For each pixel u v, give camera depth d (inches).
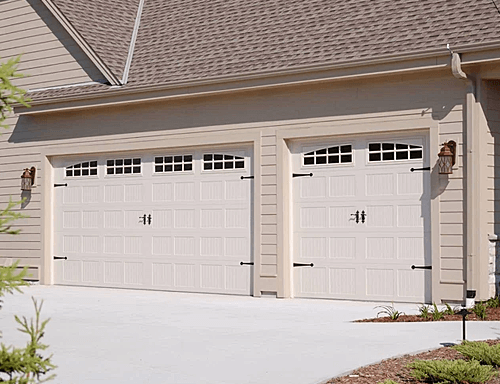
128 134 605.3
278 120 533.6
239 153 557.3
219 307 475.8
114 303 501.0
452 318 408.2
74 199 645.9
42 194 656.4
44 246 653.3
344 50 500.7
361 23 525.7
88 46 620.7
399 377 265.6
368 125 496.7
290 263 532.7
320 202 523.8
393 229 493.4
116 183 621.3
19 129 673.0
